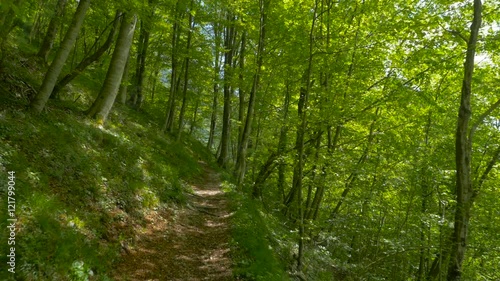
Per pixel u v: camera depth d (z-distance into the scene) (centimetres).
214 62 2509
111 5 1108
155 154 1405
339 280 1268
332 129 1562
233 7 1491
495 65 1291
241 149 1427
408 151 1315
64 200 657
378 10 1281
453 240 976
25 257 457
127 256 680
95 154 898
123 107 1845
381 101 1261
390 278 1422
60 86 1087
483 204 1317
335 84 1338
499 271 1330
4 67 934
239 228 995
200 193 1445
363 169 1245
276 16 1333
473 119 1433
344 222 1236
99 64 2078
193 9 1564
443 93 1496
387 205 1265
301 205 1037
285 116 1546
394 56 1258
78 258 545
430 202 1324
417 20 1073
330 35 1244
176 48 1966
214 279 718
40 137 752
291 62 1318
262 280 734
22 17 861
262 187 1653
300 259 1011
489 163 1389
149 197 962
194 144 2880
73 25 879
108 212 750
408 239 1120
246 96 2475
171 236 875
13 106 786
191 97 2341
